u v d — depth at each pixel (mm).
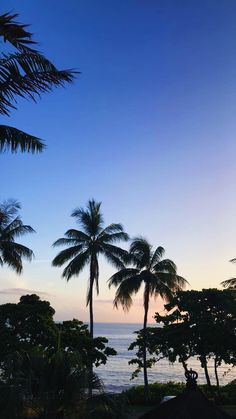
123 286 46281
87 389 12656
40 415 12305
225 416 11812
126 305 46969
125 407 12820
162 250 47625
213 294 38281
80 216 46750
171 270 47156
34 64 11953
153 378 75500
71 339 34438
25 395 12094
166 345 40250
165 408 11930
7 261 42062
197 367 102312
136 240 47156
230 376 83375
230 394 39438
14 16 11430
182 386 42125
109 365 101312
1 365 12664
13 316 32625
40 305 34000
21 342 30656
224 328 37000
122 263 46594
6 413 11844
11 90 12039
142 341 42406
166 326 40562
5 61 12000
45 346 31781
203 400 11984
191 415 11430
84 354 34125
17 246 41906
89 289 45625
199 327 37375
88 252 45375
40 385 12453
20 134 13852
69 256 45344
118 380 70875
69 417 12461
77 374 12578
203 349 38750
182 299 39031
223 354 37781
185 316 39625
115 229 47094
